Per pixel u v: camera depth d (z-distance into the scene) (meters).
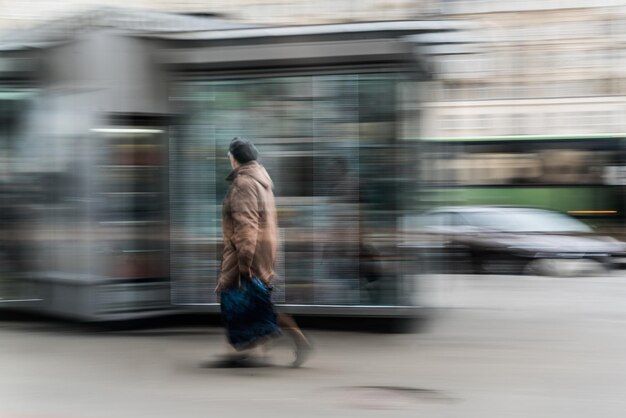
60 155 8.17
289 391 6.02
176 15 8.51
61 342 7.70
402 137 7.93
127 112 8.04
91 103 8.01
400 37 7.79
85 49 8.01
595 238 14.95
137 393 5.96
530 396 5.90
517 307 10.20
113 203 8.12
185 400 5.78
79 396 5.89
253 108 8.14
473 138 18.91
